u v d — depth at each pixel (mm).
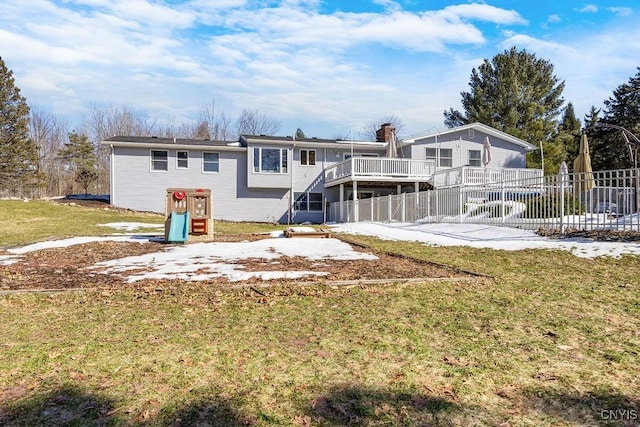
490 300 4520
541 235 9875
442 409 2145
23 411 2117
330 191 26484
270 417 2051
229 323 3713
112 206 22875
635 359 2824
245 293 4945
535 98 38719
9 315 4039
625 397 2283
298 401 2223
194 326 3623
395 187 26531
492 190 12711
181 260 8180
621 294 4723
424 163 23375
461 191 13867
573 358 2857
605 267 6375
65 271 6867
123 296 4828
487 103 38875
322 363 2760
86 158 46562
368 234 13977
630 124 34844
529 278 5789
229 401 2219
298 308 4230
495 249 8680
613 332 3406
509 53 39281
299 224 24266
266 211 25453
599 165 36844
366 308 4219
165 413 2090
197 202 12586
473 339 3250
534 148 27609
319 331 3463
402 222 17312
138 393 2316
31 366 2705
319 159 26375
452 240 10664
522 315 3916
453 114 42250
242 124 53219
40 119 46781
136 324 3695
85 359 2832
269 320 3805
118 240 12391
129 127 49594
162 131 51938
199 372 2605
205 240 12516
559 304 4320
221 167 24812
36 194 37938
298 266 7219
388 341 3203
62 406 2168
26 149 33938
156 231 16031
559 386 2420
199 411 2109
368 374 2578
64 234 14266
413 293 4891
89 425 1977
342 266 7129
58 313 4102
